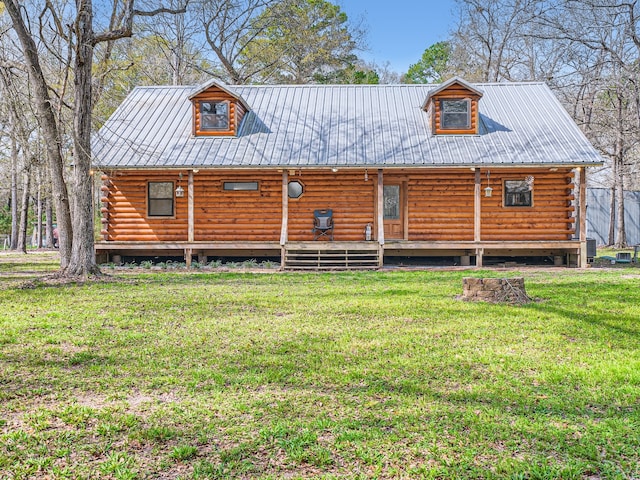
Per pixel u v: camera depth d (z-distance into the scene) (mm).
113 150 17516
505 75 32938
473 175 17906
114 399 4445
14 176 30172
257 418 3979
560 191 17812
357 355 5746
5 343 6352
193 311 8469
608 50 23016
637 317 7707
